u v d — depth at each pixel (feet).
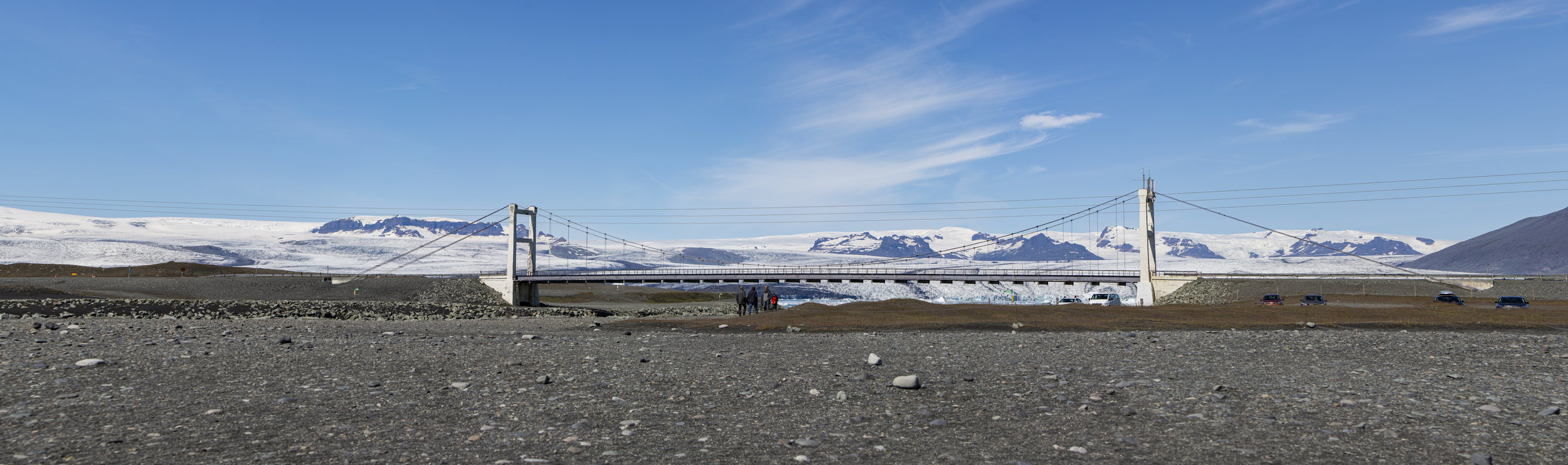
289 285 446.19
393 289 463.42
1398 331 121.90
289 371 56.54
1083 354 79.71
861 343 97.96
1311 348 86.53
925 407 44.55
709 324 140.56
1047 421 40.32
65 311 246.27
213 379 51.57
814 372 61.31
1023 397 48.47
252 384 49.80
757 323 138.51
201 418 37.88
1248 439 35.83
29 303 258.37
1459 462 31.27
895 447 34.30
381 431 36.11
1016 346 91.25
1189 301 377.30
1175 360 72.69
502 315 354.74
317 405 42.37
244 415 39.04
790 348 88.94
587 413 41.70
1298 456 32.50
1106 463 31.45
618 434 36.29
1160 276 398.01
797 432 37.40
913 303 182.29
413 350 75.61
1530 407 43.98
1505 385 53.72
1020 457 32.42
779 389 51.21
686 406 44.29
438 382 52.70
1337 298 264.52
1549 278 366.84
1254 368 65.10
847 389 51.57
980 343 96.68
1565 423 39.27
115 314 248.32
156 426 35.68
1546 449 33.68
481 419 39.37
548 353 75.05
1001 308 170.81
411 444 33.35
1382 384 54.24
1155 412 42.91
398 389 49.21
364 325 148.66
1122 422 39.91
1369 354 79.05
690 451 33.12
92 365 54.54
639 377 56.59
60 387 45.88
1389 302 235.61
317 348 76.38
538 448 33.09
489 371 58.70
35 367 53.06
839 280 451.53
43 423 35.45
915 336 112.98
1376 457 32.22
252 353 68.28
